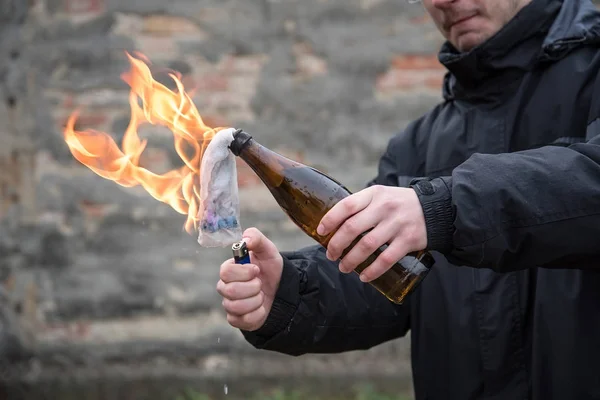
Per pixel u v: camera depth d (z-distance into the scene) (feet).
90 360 12.92
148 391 12.84
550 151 4.00
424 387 5.45
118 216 13.01
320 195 4.52
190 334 13.00
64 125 13.01
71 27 13.00
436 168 5.66
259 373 12.88
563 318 4.75
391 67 13.28
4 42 12.99
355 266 3.87
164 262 13.01
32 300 12.97
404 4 13.24
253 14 13.17
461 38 5.47
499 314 5.07
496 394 5.07
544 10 5.29
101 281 12.98
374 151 13.26
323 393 12.78
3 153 12.96
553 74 5.21
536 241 3.86
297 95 13.23
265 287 4.96
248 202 13.08
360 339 5.50
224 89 13.15
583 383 4.68
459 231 3.81
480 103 5.53
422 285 5.49
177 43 13.07
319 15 13.23
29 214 13.01
